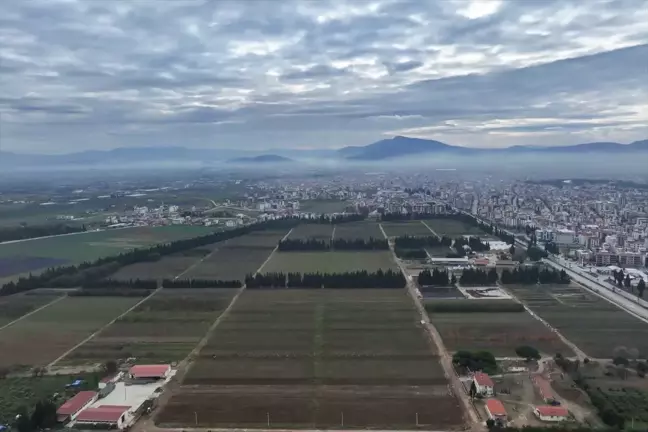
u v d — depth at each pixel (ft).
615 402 419.13
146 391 451.12
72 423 399.65
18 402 434.71
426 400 429.79
